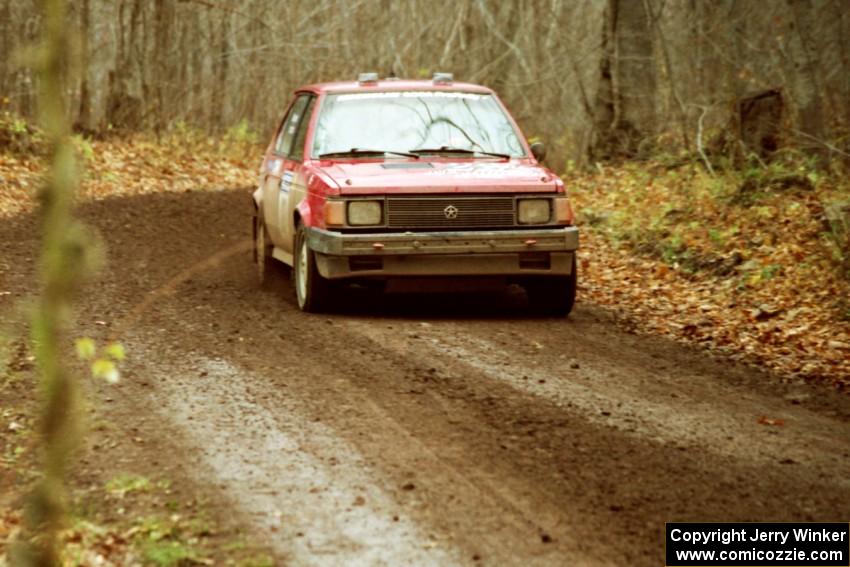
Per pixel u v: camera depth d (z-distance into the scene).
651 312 17.80
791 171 27.28
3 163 32.47
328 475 9.36
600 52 39.25
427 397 11.91
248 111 52.28
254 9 51.59
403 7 49.53
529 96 43.59
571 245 16.30
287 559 7.61
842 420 11.52
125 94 45.78
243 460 9.74
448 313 17.19
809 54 28.61
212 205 30.78
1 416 11.05
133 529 8.06
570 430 10.76
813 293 18.44
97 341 14.41
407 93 18.48
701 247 22.42
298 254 17.11
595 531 8.15
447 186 16.12
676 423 11.16
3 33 38.94
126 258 21.77
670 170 31.98
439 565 7.53
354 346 14.41
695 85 37.81
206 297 17.97
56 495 4.66
